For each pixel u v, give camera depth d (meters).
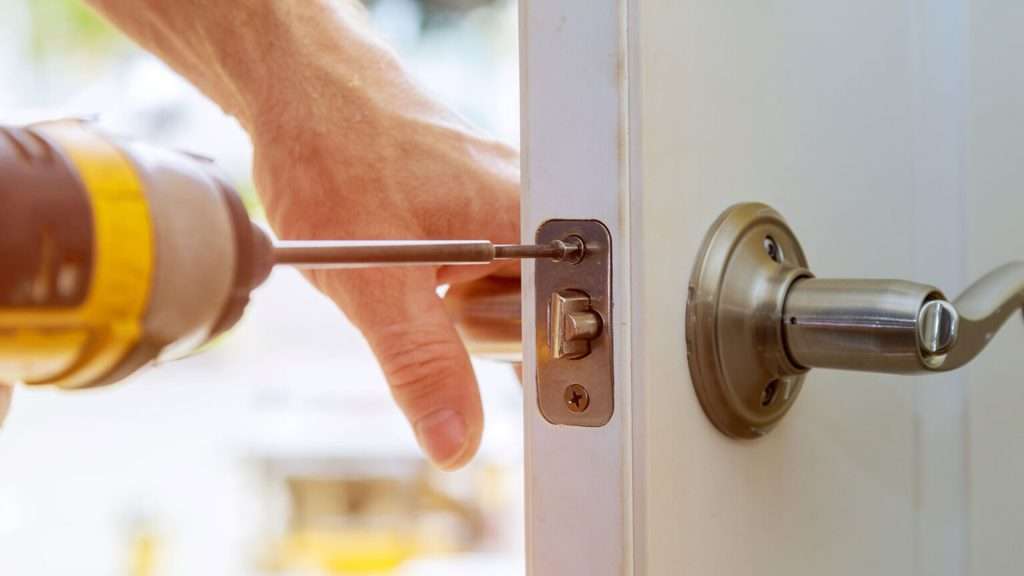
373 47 0.59
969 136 0.51
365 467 1.67
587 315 0.36
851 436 0.47
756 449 0.41
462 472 1.69
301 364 1.80
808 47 0.45
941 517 0.52
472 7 1.51
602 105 0.36
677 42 0.37
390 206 0.55
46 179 0.26
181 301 0.28
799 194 0.44
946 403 0.51
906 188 0.52
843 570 0.47
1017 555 0.54
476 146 0.56
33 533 1.75
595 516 0.36
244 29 0.59
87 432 1.84
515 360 0.54
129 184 0.27
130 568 1.73
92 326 0.27
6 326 0.26
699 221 0.38
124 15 0.63
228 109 0.63
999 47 0.53
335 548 1.67
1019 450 0.54
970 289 0.43
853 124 0.48
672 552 0.37
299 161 0.57
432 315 0.52
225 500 1.76
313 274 0.55
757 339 0.39
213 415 1.83
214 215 0.28
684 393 0.38
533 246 0.36
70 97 1.50
